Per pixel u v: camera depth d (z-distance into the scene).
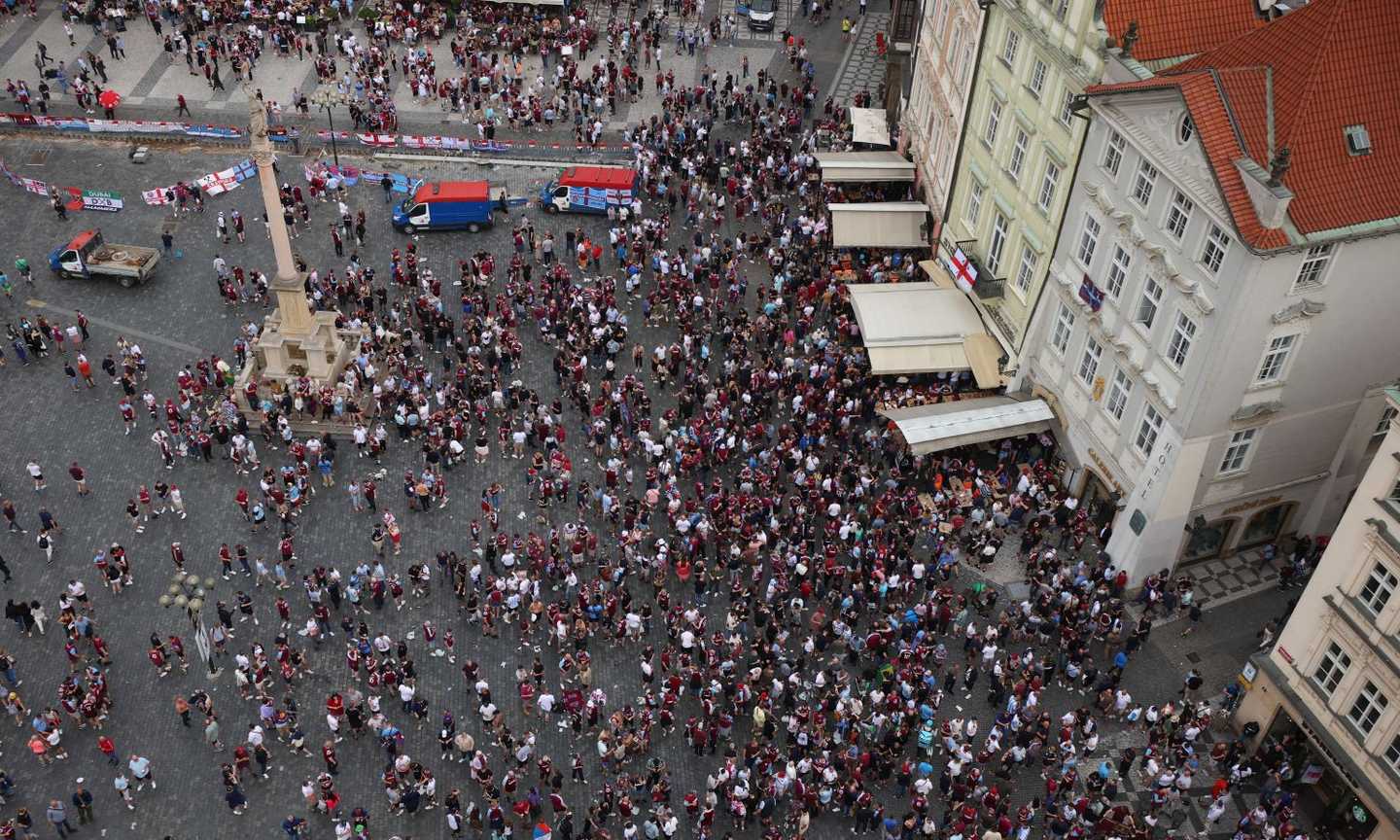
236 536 59.25
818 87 97.75
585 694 52.38
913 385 67.06
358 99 92.81
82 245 73.62
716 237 80.81
